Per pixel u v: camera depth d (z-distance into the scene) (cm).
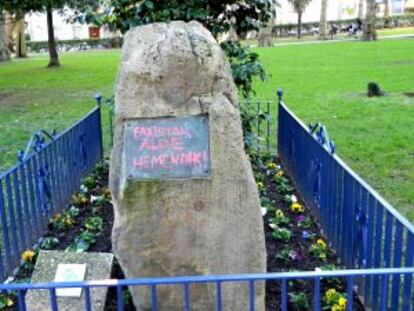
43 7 1373
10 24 2712
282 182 596
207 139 299
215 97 299
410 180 595
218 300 244
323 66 1788
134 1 527
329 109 1016
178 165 301
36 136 472
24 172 422
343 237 394
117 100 303
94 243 440
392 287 301
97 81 1611
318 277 239
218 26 539
